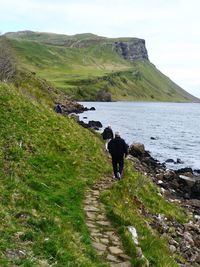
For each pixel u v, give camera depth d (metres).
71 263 11.84
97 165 27.19
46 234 13.26
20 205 15.02
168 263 14.59
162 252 15.53
